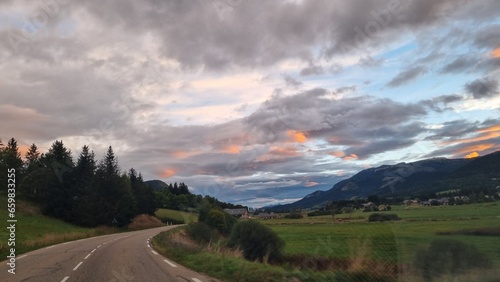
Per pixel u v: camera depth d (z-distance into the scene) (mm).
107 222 78688
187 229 37656
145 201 105375
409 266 10625
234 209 45469
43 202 75188
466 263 9555
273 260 19156
